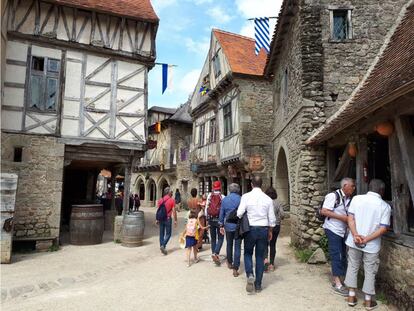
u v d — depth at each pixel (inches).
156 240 375.2
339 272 174.6
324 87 285.1
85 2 357.1
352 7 294.0
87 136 354.6
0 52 302.4
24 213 323.3
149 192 1000.2
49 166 336.2
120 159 380.5
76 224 344.2
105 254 298.4
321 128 269.9
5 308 160.7
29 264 258.7
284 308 152.6
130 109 378.3
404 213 157.2
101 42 365.4
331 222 178.1
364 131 191.5
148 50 388.5
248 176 525.0
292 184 324.2
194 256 257.0
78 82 355.9
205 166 688.4
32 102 335.3
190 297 169.0
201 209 303.7
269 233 182.9
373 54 288.8
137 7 395.5
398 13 293.6
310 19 291.3
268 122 521.0
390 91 147.5
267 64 433.1
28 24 336.5
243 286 185.8
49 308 155.8
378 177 216.2
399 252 153.3
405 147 148.8
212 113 653.9
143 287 188.5
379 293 170.2
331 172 268.7
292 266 232.5
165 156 871.1
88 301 165.2
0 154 309.0
